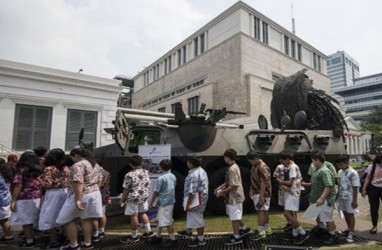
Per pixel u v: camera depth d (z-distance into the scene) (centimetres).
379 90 9744
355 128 3669
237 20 3147
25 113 1634
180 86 3894
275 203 886
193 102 3481
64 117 1734
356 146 3191
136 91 5409
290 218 549
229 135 844
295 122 1041
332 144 928
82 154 536
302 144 896
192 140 789
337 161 596
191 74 3672
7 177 630
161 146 710
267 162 845
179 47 4138
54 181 543
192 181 532
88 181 523
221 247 530
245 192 801
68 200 512
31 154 580
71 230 515
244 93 2906
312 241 555
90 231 530
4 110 1568
